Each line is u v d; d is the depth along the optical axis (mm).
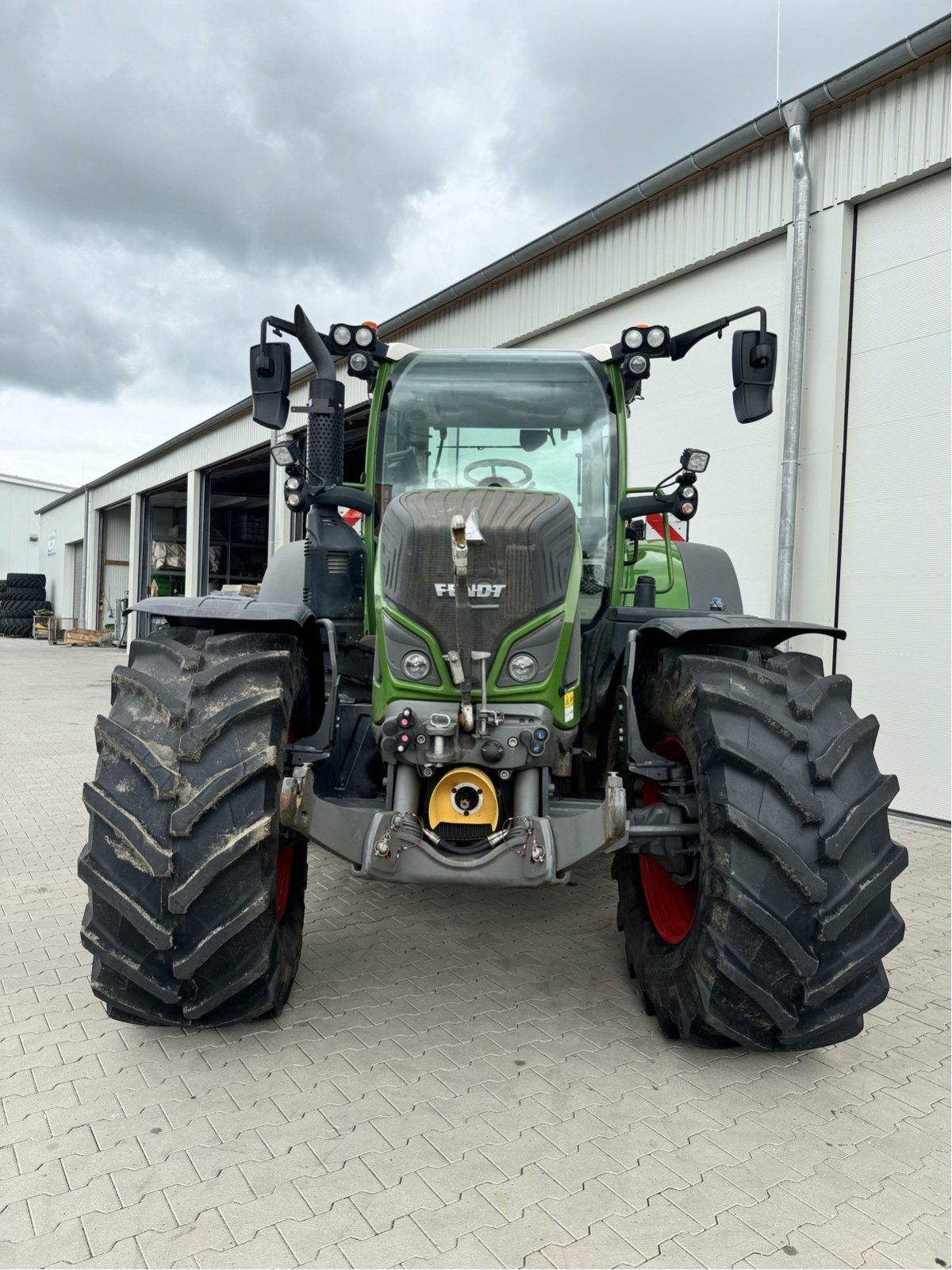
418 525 2551
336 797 2896
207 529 17469
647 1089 2354
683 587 4773
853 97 5633
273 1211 1833
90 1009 2764
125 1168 1967
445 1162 2010
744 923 2270
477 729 2521
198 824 2289
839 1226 1834
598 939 3451
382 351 3297
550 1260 1712
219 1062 2441
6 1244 1728
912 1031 2764
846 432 5797
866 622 5645
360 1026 2668
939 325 5312
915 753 5375
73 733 8594
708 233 6621
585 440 3330
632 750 2682
